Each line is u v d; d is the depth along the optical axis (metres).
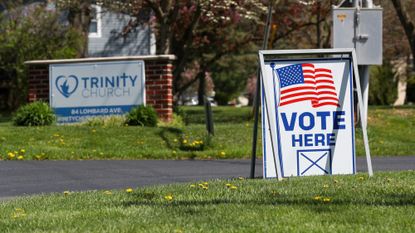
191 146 38.31
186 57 62.44
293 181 22.89
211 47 73.69
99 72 44.88
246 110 79.88
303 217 16.70
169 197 20.12
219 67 123.19
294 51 23.38
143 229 15.77
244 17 64.50
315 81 23.84
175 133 40.50
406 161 34.38
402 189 21.05
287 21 68.62
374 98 92.69
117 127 41.75
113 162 34.41
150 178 28.23
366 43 32.69
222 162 34.53
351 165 24.09
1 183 27.11
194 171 30.61
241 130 42.28
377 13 32.69
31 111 43.50
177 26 62.97
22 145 37.94
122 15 79.31
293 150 23.75
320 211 17.42
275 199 19.42
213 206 18.41
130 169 31.48
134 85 44.53
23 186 26.30
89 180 27.80
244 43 72.06
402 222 16.06
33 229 16.20
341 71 23.89
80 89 45.03
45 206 19.52
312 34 84.56
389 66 94.44
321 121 23.84
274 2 51.53
